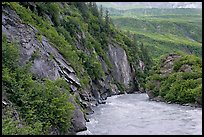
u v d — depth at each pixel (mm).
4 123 20812
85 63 63812
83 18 90562
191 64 67188
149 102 62375
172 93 61594
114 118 38625
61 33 58562
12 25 33625
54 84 29031
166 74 70125
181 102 58031
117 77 99688
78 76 46531
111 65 92000
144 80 113125
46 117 24594
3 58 26484
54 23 58750
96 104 54000
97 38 95375
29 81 26312
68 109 26578
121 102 62031
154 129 31609
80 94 42344
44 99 25578
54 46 42656
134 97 76938
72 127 28047
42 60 33156
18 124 21891
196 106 54031
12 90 24703
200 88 55125
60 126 25875
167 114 42812
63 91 31094
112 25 122938
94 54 76188
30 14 45188
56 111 25406
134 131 30531
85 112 38719
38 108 24953
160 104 58000
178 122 35812
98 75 68500
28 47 32375
